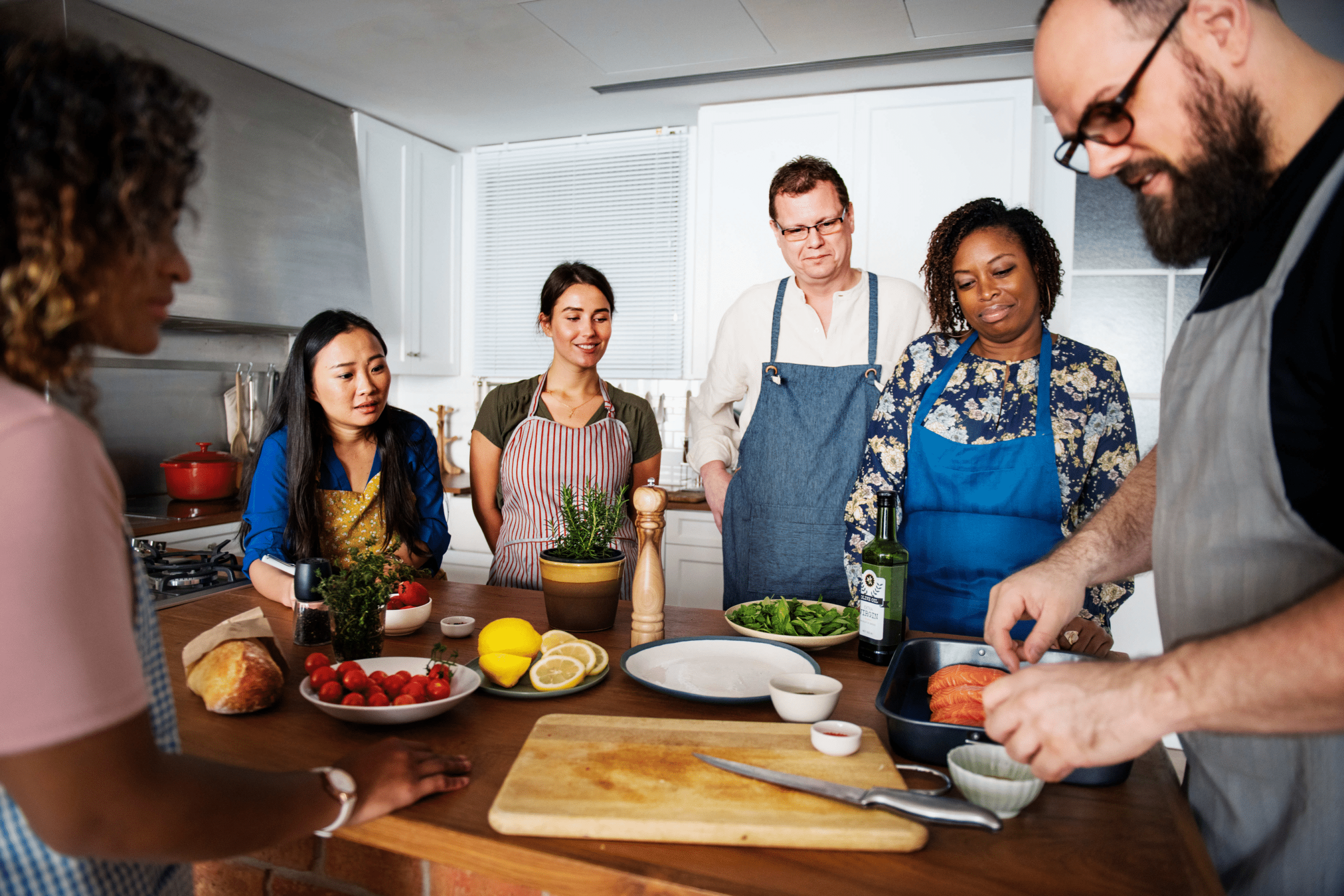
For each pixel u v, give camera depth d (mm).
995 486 1546
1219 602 786
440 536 1992
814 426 2062
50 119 485
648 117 3773
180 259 583
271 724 993
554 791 787
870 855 723
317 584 1332
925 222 3256
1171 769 922
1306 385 707
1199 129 725
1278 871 805
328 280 3363
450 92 3451
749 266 3504
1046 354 1552
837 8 2662
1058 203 3383
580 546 1413
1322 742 769
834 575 2057
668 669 1177
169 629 1391
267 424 1819
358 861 938
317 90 3420
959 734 875
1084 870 706
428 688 994
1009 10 2650
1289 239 726
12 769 478
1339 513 696
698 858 711
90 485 506
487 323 4359
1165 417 879
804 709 980
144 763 521
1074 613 1003
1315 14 2609
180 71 2875
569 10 2701
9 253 496
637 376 4090
